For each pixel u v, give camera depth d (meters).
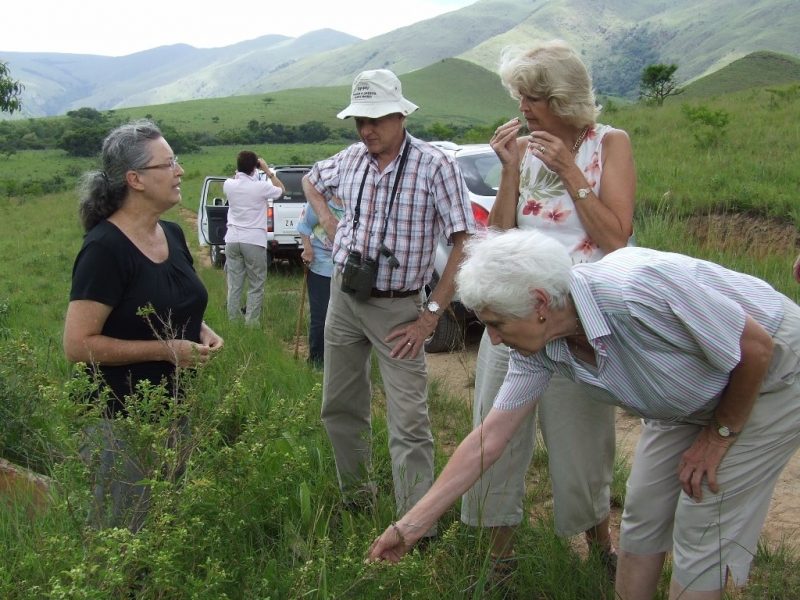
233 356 6.92
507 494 3.69
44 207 39.38
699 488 2.91
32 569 2.82
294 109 188.75
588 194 3.42
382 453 4.83
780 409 2.85
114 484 3.23
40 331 9.06
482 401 3.74
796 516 4.45
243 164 9.41
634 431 5.88
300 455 4.27
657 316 2.67
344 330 4.22
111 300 3.45
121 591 2.60
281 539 3.56
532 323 2.69
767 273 8.61
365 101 3.96
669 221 11.32
